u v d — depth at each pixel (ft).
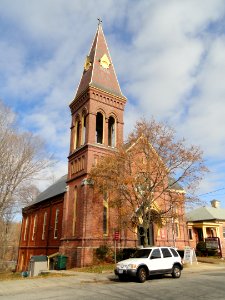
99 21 126.72
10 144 102.53
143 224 73.51
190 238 126.93
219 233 126.21
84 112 105.29
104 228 88.17
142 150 76.23
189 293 38.37
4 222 123.44
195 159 74.64
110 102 106.73
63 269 85.05
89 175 90.74
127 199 75.66
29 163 104.17
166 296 36.58
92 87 103.04
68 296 38.34
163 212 77.87
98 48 116.88
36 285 50.55
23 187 102.83
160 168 74.38
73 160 103.45
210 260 96.99
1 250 127.95
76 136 108.78
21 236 156.25
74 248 86.38
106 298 36.17
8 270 135.44
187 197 75.05
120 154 76.84
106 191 81.92
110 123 110.22
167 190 77.51
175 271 56.90
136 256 56.54
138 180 73.15
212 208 139.85
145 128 76.54
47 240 120.88
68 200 99.96
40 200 139.64
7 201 99.04
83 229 83.97
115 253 76.54
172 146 75.25
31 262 90.58
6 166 100.78
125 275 51.44
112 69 116.26
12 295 40.63
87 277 59.41
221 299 33.81
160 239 99.45
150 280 53.72
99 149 96.63
